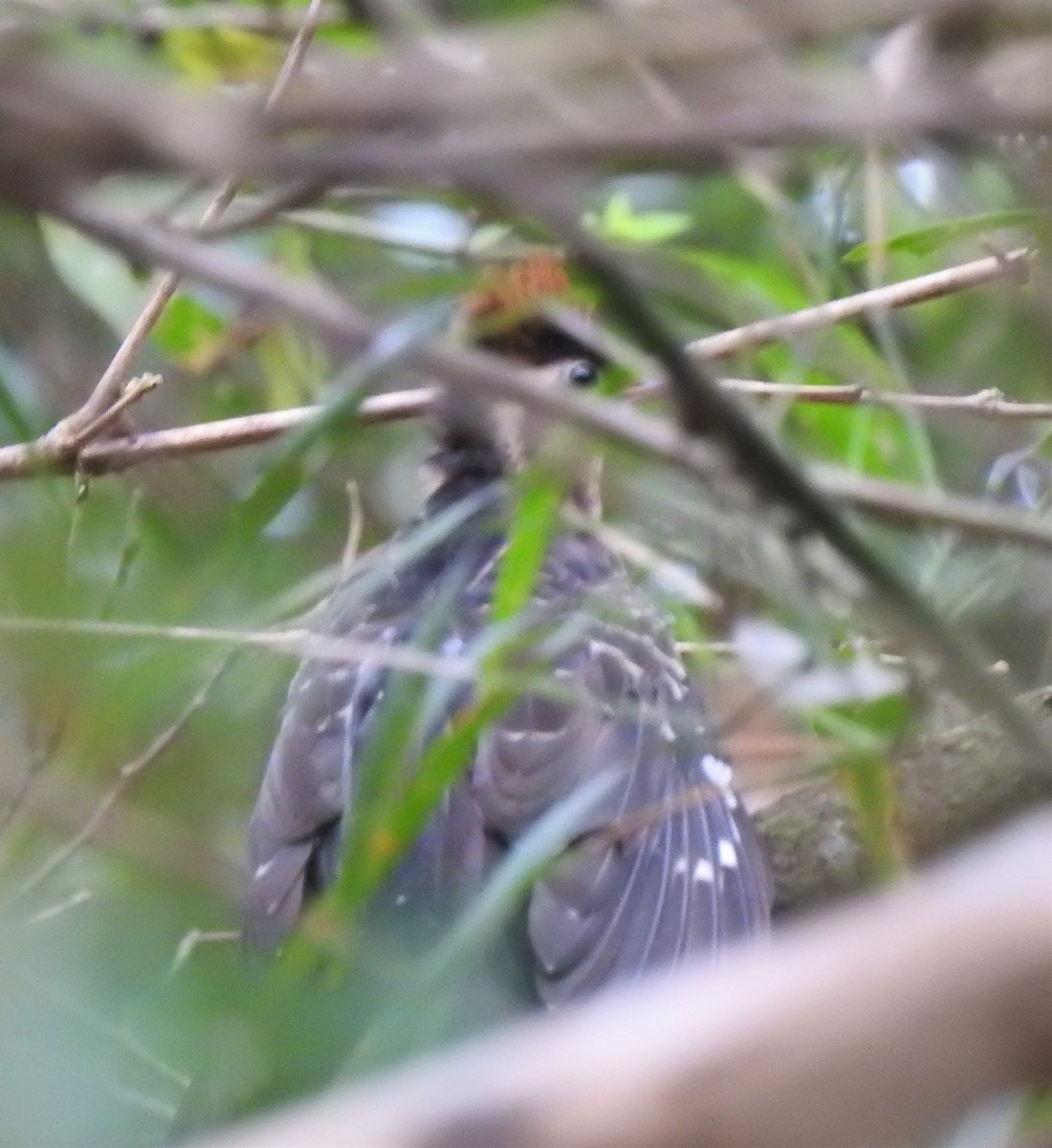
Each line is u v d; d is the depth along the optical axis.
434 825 4.85
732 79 1.88
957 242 5.60
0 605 3.21
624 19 1.89
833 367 5.46
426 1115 1.15
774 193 5.46
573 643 5.28
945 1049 1.11
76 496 4.99
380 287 3.84
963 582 5.27
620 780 4.89
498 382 2.40
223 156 1.48
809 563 3.08
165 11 5.61
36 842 4.73
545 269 4.90
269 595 5.21
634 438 2.65
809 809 5.28
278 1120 1.23
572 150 1.69
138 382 5.34
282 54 5.58
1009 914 1.14
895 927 1.15
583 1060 1.15
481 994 4.44
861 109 1.72
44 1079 2.54
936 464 6.02
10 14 3.70
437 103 1.64
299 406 6.30
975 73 1.97
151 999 3.19
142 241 1.87
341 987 3.42
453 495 5.90
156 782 4.39
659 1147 1.12
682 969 4.70
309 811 5.13
